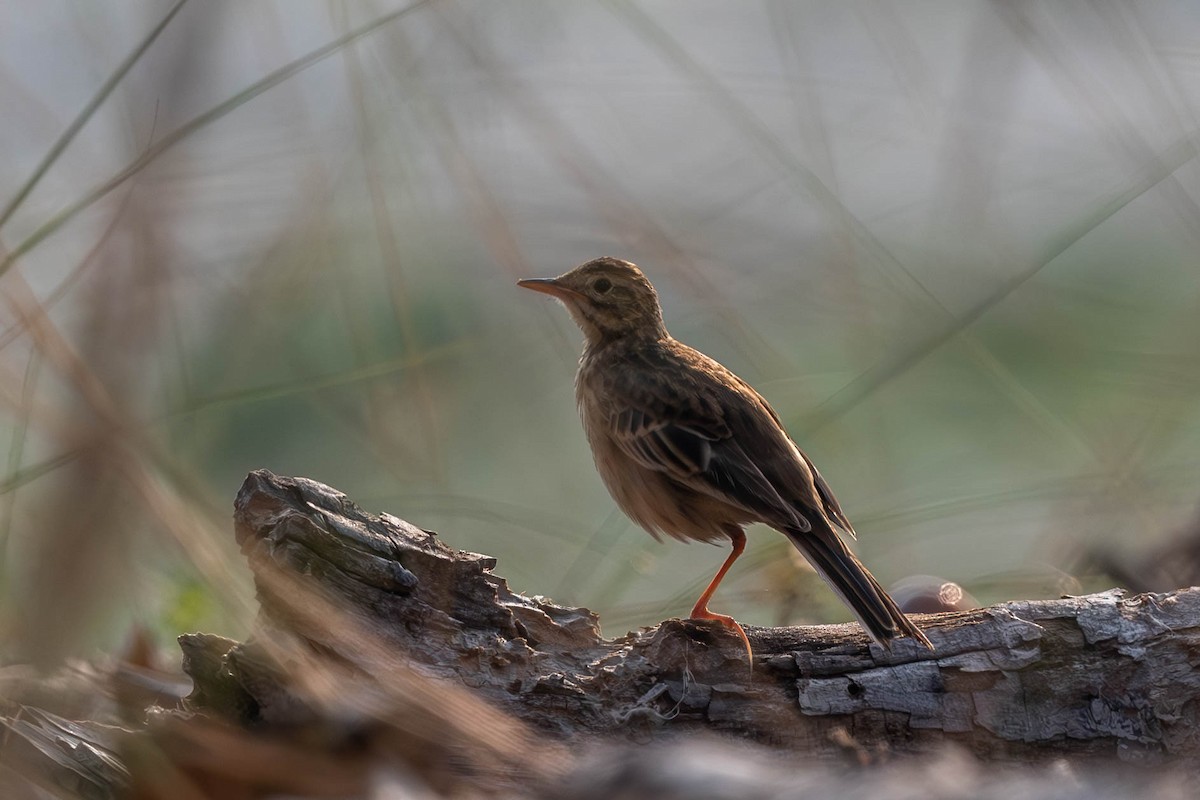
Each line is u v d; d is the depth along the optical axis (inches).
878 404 668.1
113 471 322.7
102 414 325.7
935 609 492.7
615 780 313.4
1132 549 571.2
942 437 666.2
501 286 593.6
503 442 630.5
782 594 522.0
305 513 349.4
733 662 358.3
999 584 549.3
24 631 309.6
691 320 600.4
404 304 486.6
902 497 620.7
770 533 557.9
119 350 335.6
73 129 376.5
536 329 631.2
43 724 323.0
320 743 327.9
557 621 371.2
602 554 549.3
